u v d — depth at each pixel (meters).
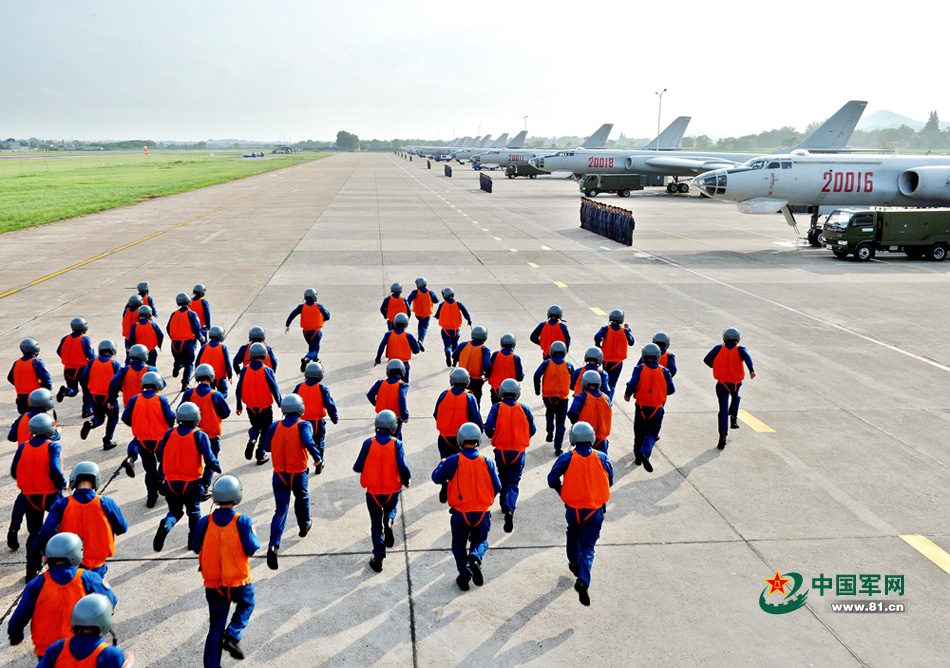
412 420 10.61
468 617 6.02
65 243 29.30
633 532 7.45
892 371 13.28
